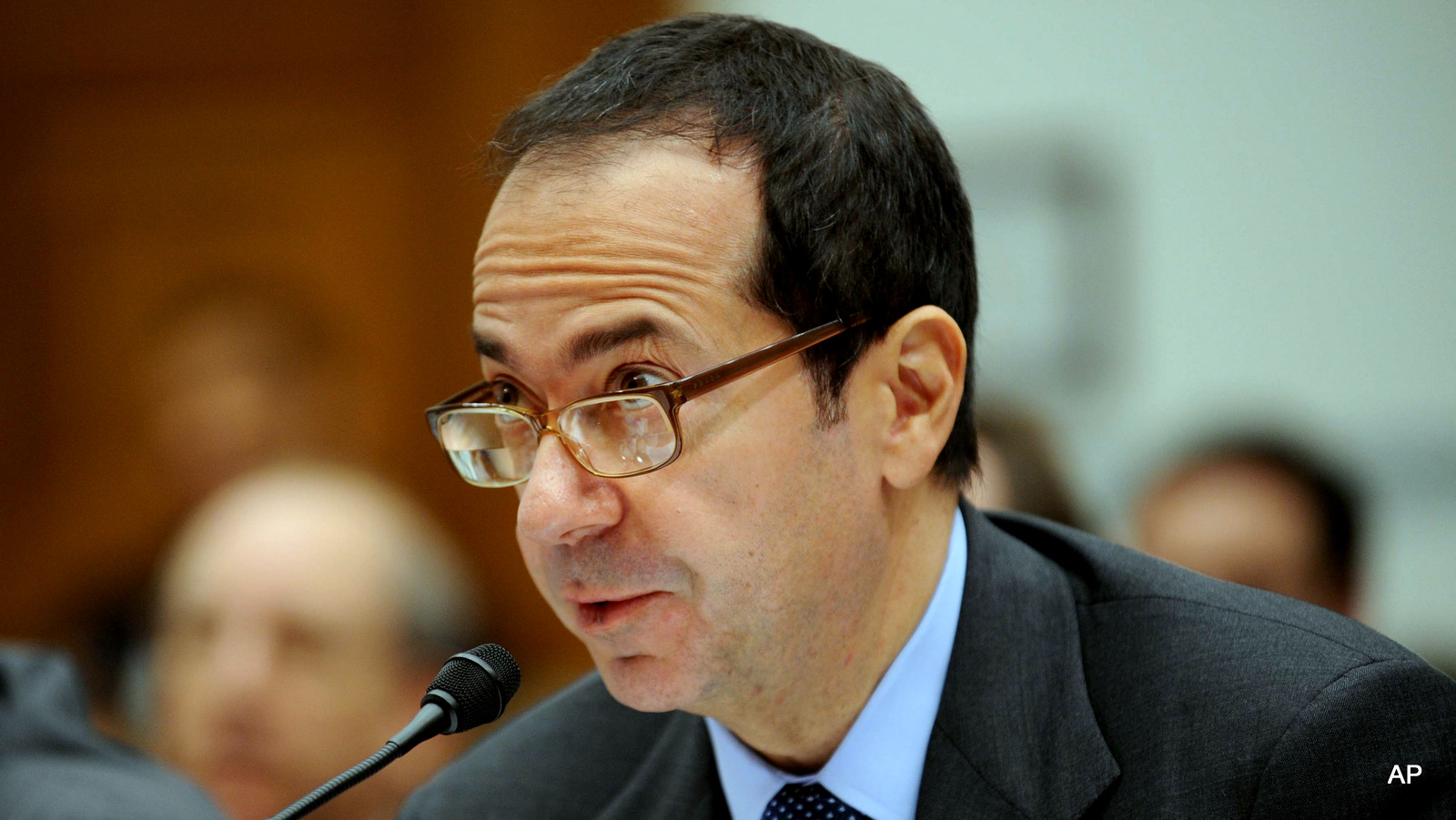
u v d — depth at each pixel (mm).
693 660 4535
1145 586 5023
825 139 4645
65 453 16781
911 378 4793
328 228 16266
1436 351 12023
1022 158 13047
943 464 5016
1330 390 12234
